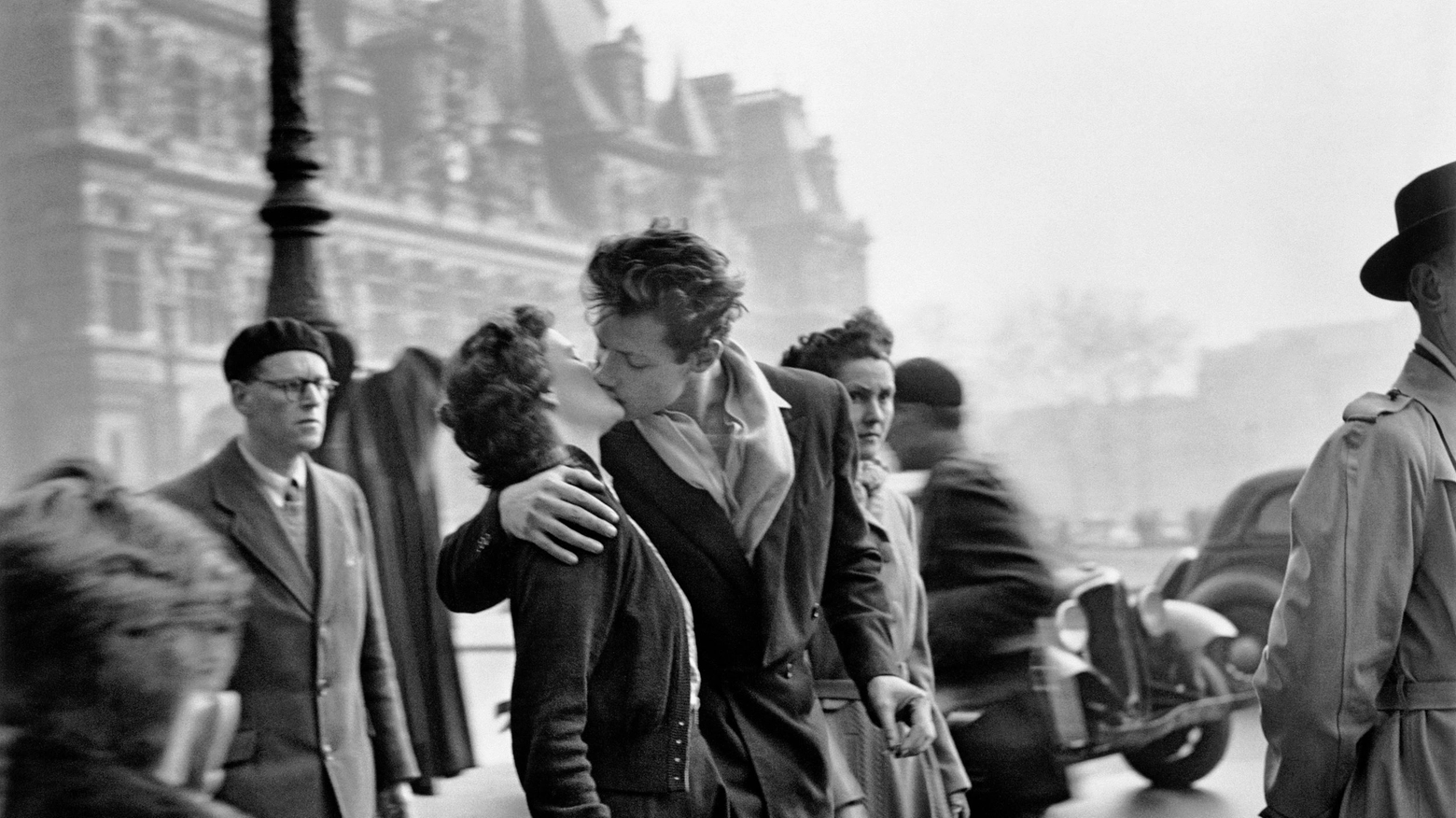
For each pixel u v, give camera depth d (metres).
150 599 1.15
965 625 3.88
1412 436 2.32
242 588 1.25
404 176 35.41
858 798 2.89
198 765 1.22
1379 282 2.53
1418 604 2.34
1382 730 2.34
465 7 37.97
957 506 3.91
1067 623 5.96
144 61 27.62
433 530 4.50
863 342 3.35
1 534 1.15
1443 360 2.41
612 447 2.24
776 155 46.28
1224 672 6.86
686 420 2.29
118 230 26.70
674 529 2.23
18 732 1.13
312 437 3.04
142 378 26.62
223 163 29.05
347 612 3.08
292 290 4.21
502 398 2.02
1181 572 9.21
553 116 40.75
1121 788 6.54
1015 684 3.94
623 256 2.19
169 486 2.99
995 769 3.90
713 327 2.20
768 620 2.26
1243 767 7.02
